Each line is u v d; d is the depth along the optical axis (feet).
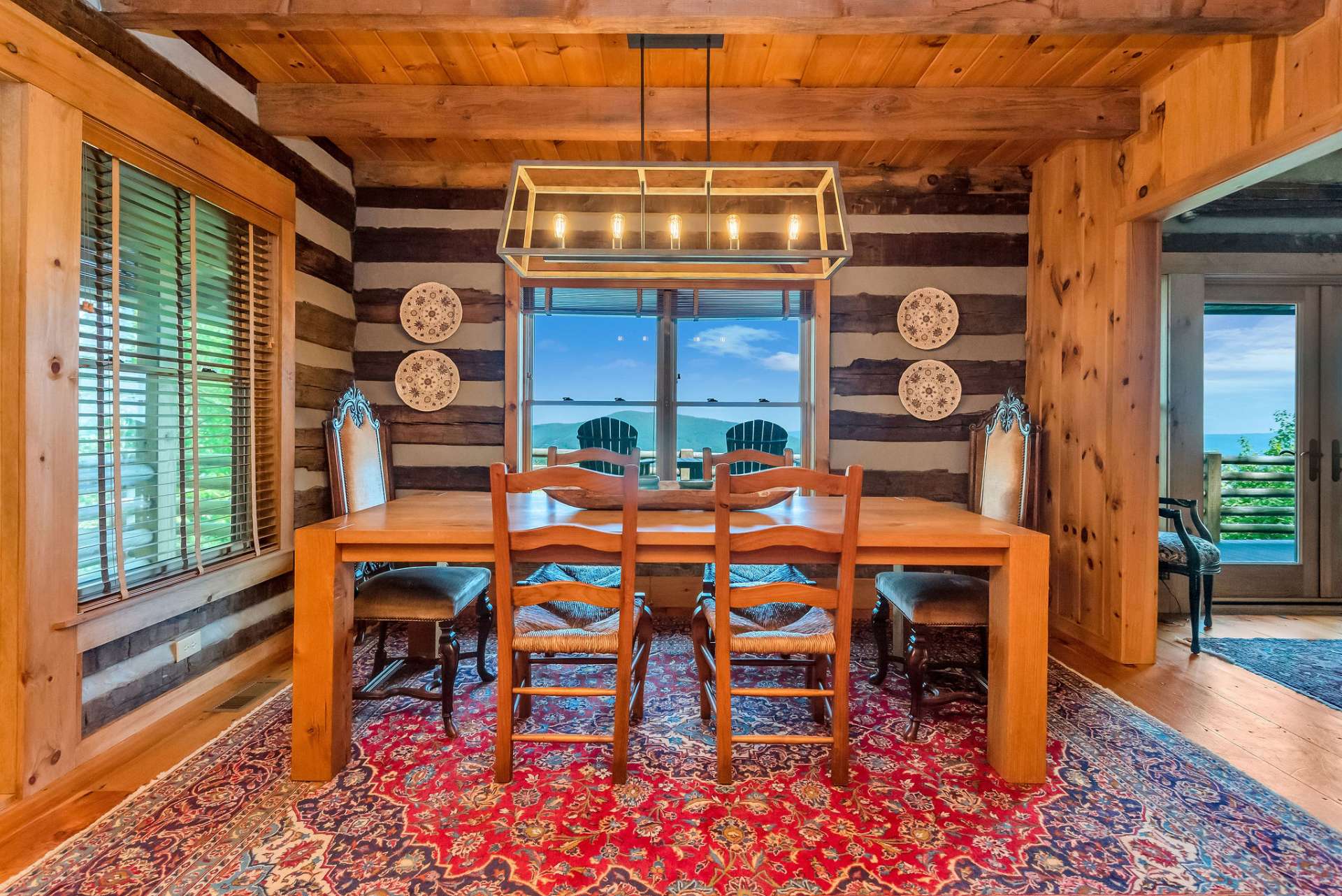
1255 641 10.39
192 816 5.41
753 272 11.12
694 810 5.55
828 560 6.14
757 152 11.39
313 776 5.99
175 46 7.40
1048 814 5.52
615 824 5.34
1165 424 12.51
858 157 11.62
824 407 12.01
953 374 12.03
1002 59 8.57
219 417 8.27
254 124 8.95
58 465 5.83
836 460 12.16
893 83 9.22
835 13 6.65
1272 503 12.65
